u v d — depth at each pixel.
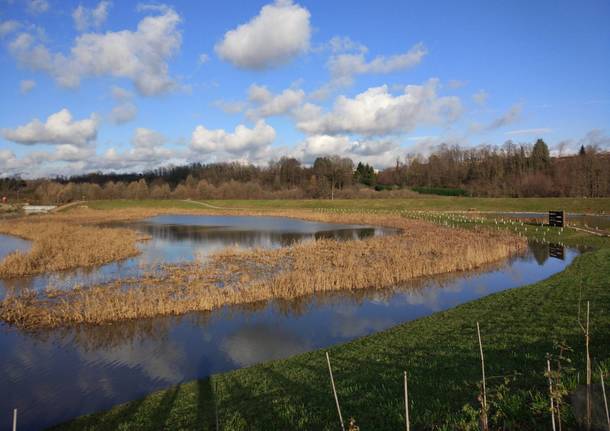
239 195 110.50
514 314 14.52
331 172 112.69
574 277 20.48
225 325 16.34
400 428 6.87
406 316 17.16
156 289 20.62
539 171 94.69
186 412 9.09
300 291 20.14
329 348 13.08
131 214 73.75
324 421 7.61
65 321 16.77
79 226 49.62
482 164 111.38
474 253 27.55
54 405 10.56
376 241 34.44
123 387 11.48
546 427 5.84
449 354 10.76
